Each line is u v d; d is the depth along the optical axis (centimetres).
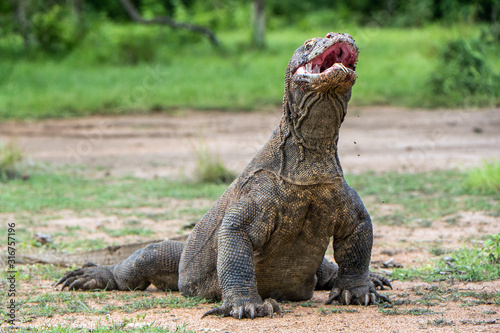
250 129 6775
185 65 10338
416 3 13762
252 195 1966
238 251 1938
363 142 6159
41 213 3922
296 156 1930
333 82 1794
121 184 4697
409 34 12094
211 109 7869
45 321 1955
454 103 7712
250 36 12106
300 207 1938
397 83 8575
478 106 7631
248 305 1912
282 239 1970
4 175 4881
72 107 7906
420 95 8081
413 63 9550
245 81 9025
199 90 8594
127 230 3431
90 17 13188
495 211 3678
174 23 11925
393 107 7856
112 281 2402
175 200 4281
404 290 2295
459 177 4709
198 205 4112
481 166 4875
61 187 4634
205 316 1941
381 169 5078
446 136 6275
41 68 10231
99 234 3419
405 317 1923
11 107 7806
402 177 4725
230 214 1969
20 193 4419
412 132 6519
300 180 1917
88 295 2277
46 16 11794
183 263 2206
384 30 13100
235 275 1936
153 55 10869
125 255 2688
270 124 7019
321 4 16075
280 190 1936
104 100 8069
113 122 7281
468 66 8044
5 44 11862
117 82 9100
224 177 4766
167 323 1889
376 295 2103
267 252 1998
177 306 2097
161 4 14388
